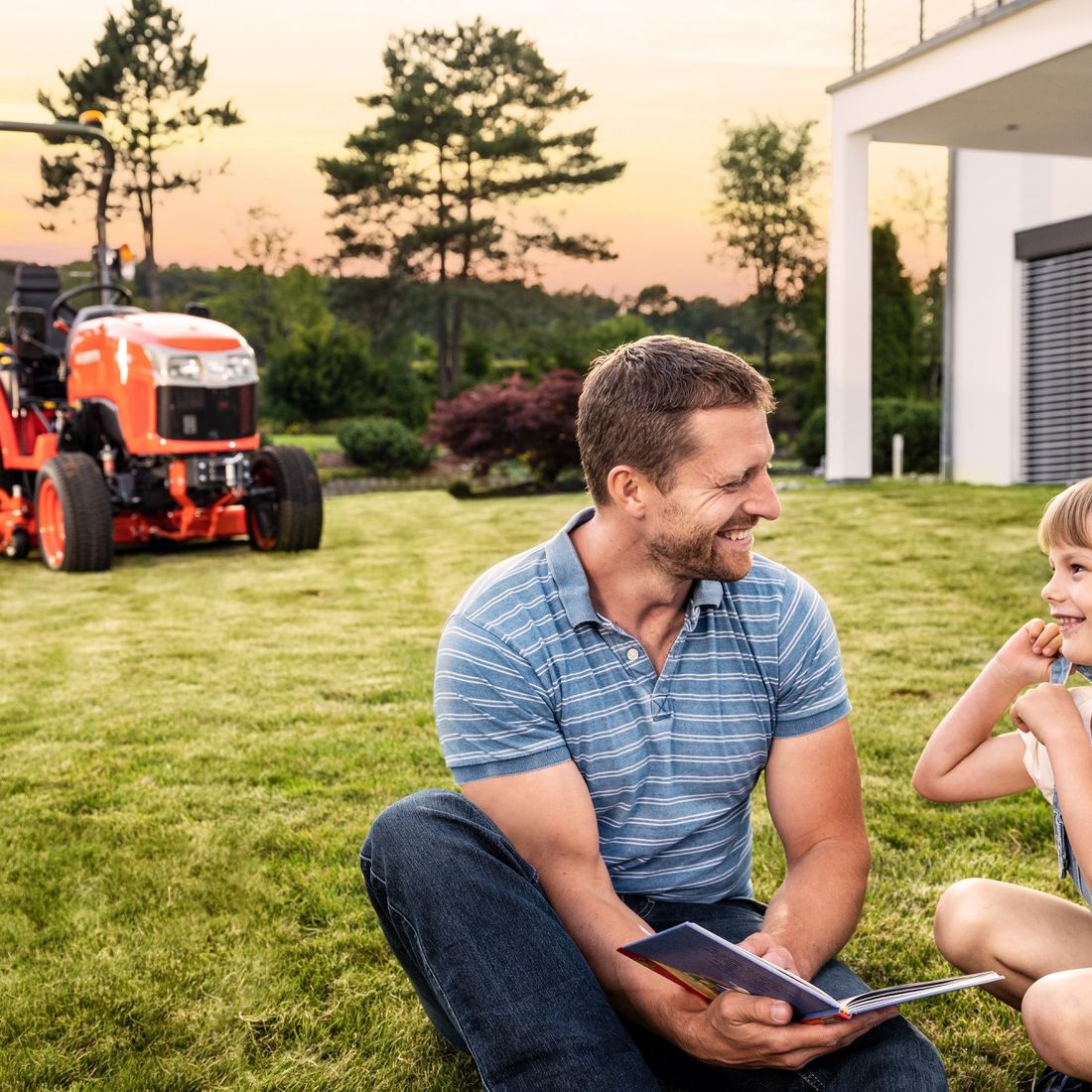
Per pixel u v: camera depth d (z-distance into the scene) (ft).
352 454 73.26
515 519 30.71
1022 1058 6.02
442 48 98.43
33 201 91.91
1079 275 35.47
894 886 8.04
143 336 23.54
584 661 5.33
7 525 25.52
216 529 26.07
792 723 5.59
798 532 25.43
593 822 5.31
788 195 102.94
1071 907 5.53
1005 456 37.86
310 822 9.61
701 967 4.46
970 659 14.30
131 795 10.36
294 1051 6.31
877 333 82.48
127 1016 6.70
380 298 97.86
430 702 13.33
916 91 29.96
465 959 4.76
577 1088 4.60
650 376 5.06
